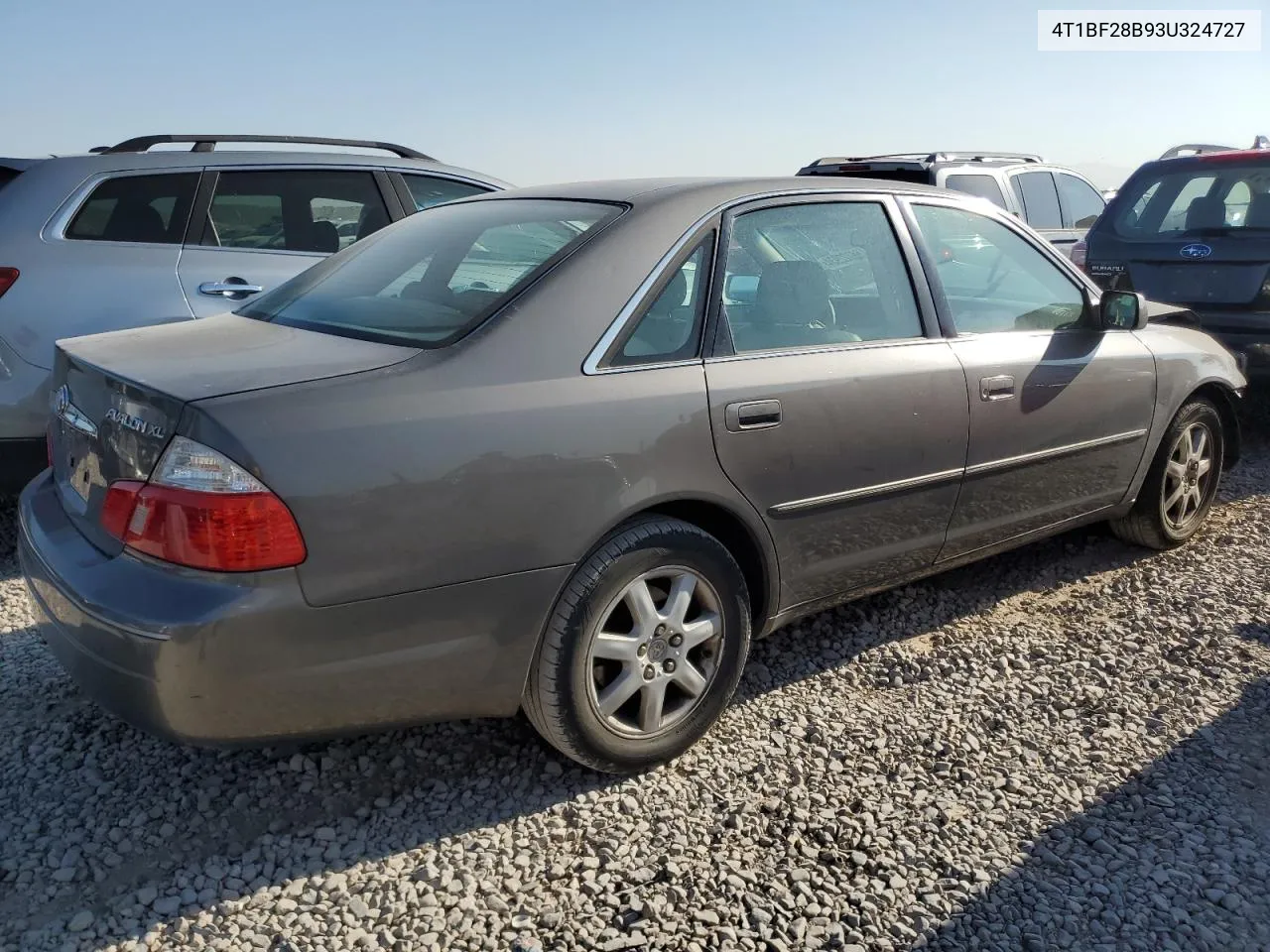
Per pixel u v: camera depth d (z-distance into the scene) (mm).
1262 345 6191
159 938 2303
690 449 2820
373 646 2430
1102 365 4012
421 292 2920
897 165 9000
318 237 5500
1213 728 3188
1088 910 2422
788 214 3264
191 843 2629
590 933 2334
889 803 2811
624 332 2789
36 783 2852
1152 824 2734
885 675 3521
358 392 2410
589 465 2641
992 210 3932
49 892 2439
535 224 3078
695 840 2654
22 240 4613
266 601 2273
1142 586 4242
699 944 2303
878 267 3457
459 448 2467
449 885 2482
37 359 4547
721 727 3189
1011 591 4227
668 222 2979
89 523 2578
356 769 2959
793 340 3156
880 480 3297
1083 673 3527
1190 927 2371
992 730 3189
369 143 5926
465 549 2490
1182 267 6504
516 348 2631
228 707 2322
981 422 3566
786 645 3738
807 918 2387
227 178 5223
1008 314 3809
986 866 2570
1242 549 4648
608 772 2895
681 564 2863
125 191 4945
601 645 2758
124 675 2314
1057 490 3973
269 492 2262
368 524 2363
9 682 3387
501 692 2664
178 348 2768
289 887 2475
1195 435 4582
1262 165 6312
